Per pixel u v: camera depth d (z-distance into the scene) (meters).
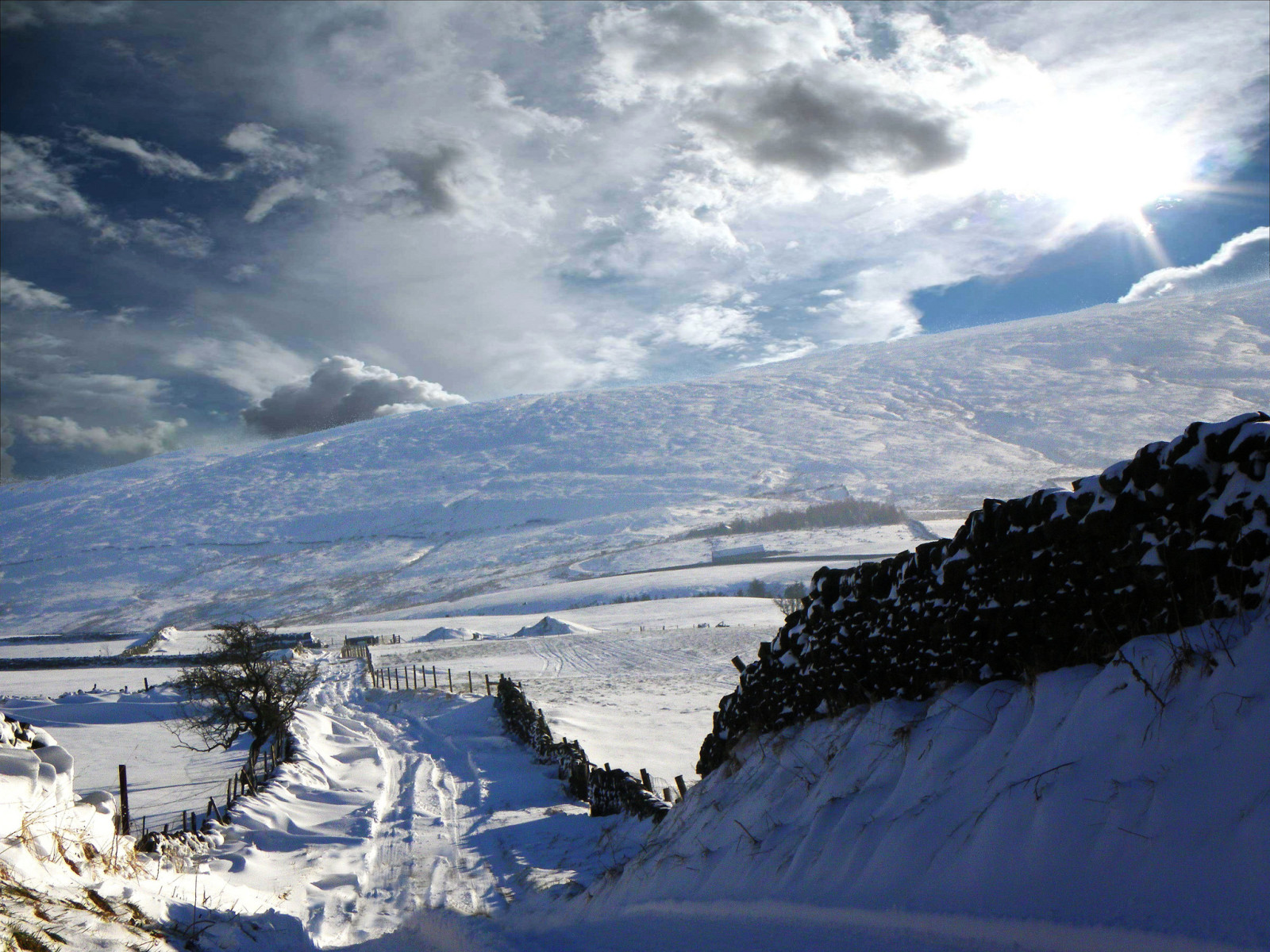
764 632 49.44
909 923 3.73
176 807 15.92
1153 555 4.12
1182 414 170.62
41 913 4.12
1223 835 2.95
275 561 182.75
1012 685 4.92
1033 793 3.73
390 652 55.50
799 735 6.87
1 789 5.14
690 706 26.34
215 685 21.31
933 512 136.38
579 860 10.09
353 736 24.84
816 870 4.67
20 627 151.62
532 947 5.72
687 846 6.66
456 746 22.28
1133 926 2.93
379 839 12.73
